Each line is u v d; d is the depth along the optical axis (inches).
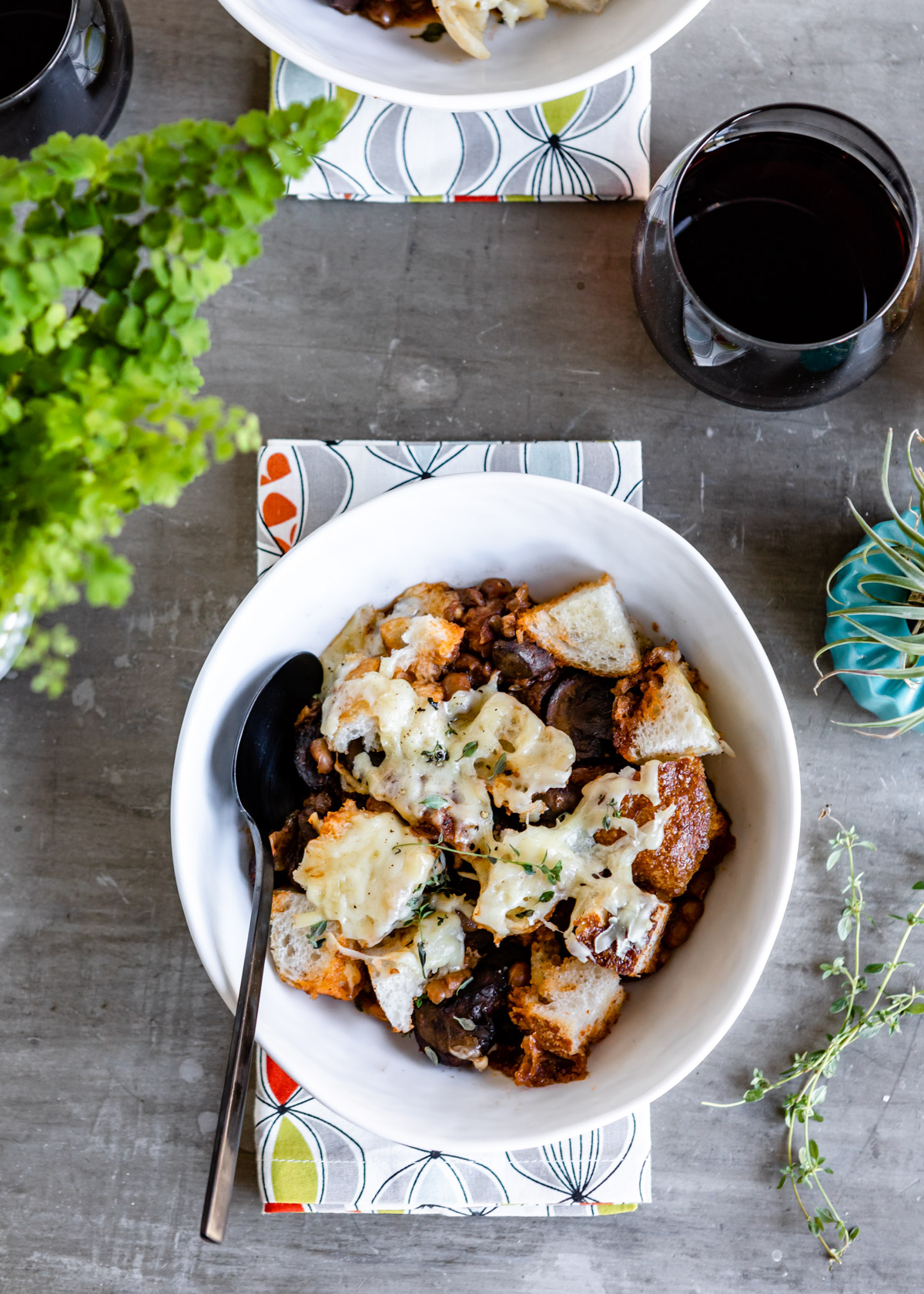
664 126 34.2
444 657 31.6
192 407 27.2
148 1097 33.7
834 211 32.0
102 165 26.7
